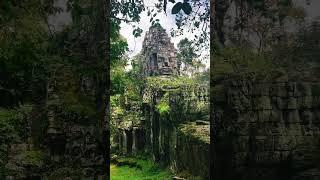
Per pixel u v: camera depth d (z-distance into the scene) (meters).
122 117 20.00
